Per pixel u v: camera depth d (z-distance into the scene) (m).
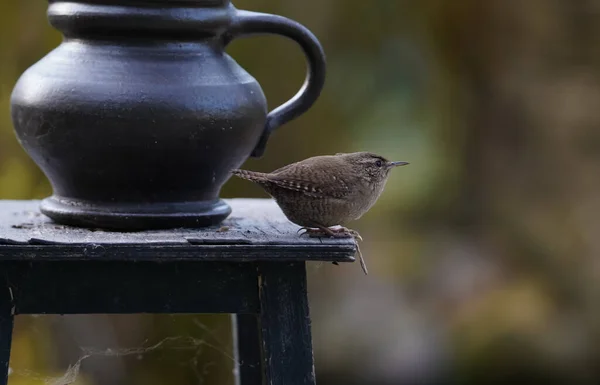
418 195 14.41
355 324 13.78
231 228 6.19
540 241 14.50
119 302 5.62
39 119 5.88
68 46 6.09
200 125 5.87
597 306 14.05
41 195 11.11
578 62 14.73
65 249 5.33
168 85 5.83
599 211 14.39
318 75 6.61
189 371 11.45
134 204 6.05
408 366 13.56
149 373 11.48
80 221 6.07
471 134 14.99
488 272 14.46
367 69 13.88
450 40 15.02
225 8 6.20
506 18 14.92
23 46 11.38
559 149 14.68
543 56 14.87
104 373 11.42
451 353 13.71
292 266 5.71
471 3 15.07
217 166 6.13
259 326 6.50
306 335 5.71
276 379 5.68
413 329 13.82
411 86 14.34
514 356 13.73
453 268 14.43
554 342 13.80
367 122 13.76
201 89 5.89
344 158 6.65
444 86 14.70
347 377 13.55
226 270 5.70
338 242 5.61
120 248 5.36
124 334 11.45
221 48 6.29
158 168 5.93
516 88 14.85
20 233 5.75
